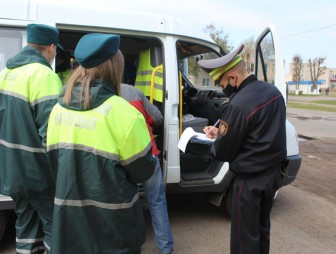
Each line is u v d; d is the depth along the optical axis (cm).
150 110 321
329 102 3509
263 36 418
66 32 350
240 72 252
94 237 177
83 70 180
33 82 220
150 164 179
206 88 486
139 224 187
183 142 310
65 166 173
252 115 238
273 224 421
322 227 417
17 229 248
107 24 343
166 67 367
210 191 396
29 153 223
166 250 327
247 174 248
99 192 171
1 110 227
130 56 454
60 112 180
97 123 170
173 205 470
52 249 177
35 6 322
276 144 243
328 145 944
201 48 428
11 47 315
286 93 387
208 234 386
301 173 655
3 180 229
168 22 373
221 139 246
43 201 231
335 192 548
